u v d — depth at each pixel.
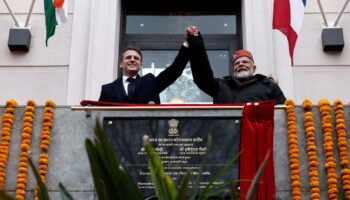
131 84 8.24
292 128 7.64
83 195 7.45
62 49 10.77
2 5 11.12
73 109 7.82
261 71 10.51
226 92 8.15
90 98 10.33
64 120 7.85
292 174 7.40
